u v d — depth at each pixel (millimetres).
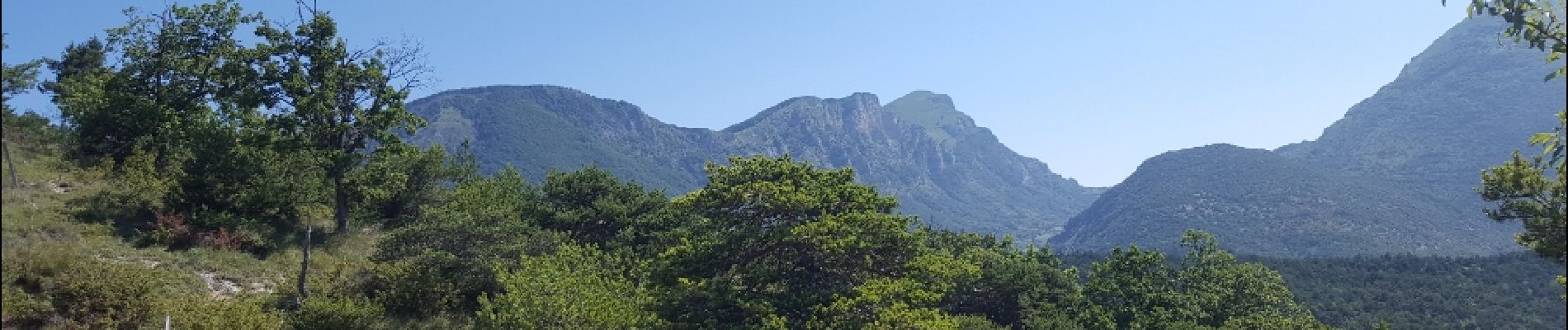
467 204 31406
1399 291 88062
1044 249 58156
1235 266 53406
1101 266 53938
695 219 38406
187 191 30438
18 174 29234
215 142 32062
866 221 26219
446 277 26750
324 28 33250
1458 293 84938
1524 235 18656
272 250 28953
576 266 25766
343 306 22219
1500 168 19062
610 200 39594
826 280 27641
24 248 20750
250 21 38406
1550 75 8125
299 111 32594
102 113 34656
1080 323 45531
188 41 36781
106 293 18812
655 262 28125
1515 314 75188
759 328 23672
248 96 32719
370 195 35031
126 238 25891
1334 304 84625
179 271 24031
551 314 20906
